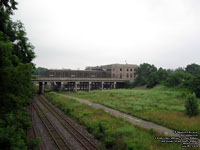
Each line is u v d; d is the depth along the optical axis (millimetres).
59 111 22344
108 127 12602
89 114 17766
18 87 10133
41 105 26922
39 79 45969
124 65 74375
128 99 30031
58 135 12141
